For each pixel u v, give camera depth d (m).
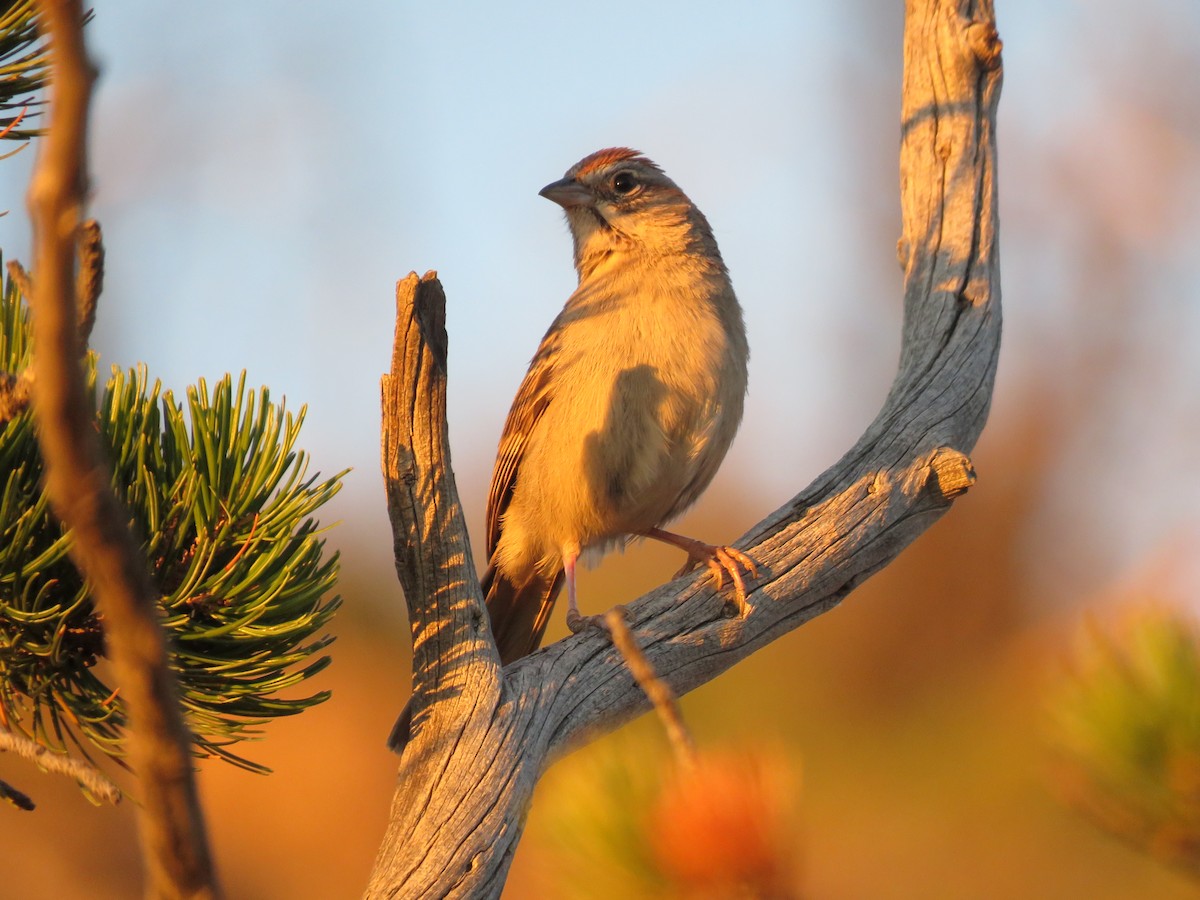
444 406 5.69
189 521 4.46
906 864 7.38
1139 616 3.58
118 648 2.66
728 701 8.98
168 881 2.82
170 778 2.75
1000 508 13.47
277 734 11.79
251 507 4.50
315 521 4.70
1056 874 7.05
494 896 5.43
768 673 9.36
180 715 2.78
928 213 8.84
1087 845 7.02
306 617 4.48
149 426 4.58
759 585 7.21
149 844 2.79
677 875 2.67
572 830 3.10
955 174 8.84
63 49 2.33
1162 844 3.43
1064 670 3.63
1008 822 7.42
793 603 7.28
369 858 11.31
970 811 7.55
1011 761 7.72
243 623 4.38
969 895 7.17
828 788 7.86
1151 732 3.39
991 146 8.93
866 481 7.66
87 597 4.23
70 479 2.55
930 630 11.09
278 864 11.34
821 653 9.91
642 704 6.65
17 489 4.26
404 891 5.33
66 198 2.42
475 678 5.89
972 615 11.59
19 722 4.57
